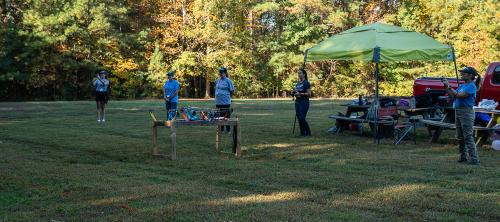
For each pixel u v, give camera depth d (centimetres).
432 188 675
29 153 994
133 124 1603
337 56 1266
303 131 1303
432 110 1383
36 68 3784
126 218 533
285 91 4728
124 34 4119
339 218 531
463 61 3728
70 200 612
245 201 605
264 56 4659
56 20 3684
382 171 804
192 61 4094
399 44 1198
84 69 3997
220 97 1348
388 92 4306
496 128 1080
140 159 930
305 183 711
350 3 4350
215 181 728
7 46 3703
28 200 611
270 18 4794
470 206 579
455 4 3878
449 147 1098
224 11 4253
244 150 1047
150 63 4138
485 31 3666
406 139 1243
